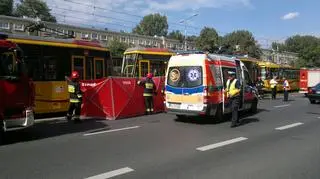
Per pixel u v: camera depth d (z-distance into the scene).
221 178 7.92
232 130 14.23
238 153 10.25
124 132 13.60
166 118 17.91
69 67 19.72
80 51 20.38
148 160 9.37
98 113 17.92
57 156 9.76
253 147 11.05
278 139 12.38
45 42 18.73
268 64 43.38
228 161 9.34
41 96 18.23
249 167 8.80
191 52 16.66
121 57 31.25
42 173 8.20
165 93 17.12
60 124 15.69
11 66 11.82
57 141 11.80
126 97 18.30
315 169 8.68
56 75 19.02
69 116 16.83
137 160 9.36
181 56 16.81
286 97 29.64
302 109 22.48
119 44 74.88
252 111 20.23
